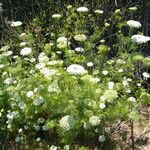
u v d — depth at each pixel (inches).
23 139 47.2
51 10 68.9
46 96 44.8
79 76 46.7
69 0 68.3
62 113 44.5
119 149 46.4
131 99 43.7
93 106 43.1
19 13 72.9
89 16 57.4
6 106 46.9
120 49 51.7
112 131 48.0
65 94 44.3
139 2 64.3
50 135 47.6
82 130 46.2
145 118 51.9
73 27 60.2
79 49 50.8
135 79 53.2
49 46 51.7
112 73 49.9
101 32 54.0
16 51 62.6
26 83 47.3
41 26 65.8
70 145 46.2
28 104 45.9
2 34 66.6
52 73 45.4
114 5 65.4
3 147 47.2
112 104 44.9
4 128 47.1
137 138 47.9
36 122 46.6
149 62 43.6
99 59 52.3
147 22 62.1
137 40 46.1
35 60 52.7
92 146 46.5
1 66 50.0
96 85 44.9
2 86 48.5
